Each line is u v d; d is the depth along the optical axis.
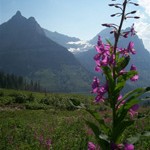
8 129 23.88
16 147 16.03
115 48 6.50
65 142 16.86
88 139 16.83
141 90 6.20
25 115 46.28
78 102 6.39
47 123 28.95
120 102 6.45
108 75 6.52
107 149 6.45
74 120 30.69
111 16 6.43
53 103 81.88
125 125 6.37
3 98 86.19
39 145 16.11
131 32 6.50
